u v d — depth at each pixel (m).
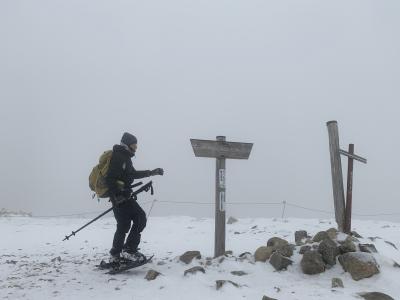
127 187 5.51
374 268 5.00
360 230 8.52
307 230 8.45
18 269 6.26
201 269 5.14
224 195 6.02
